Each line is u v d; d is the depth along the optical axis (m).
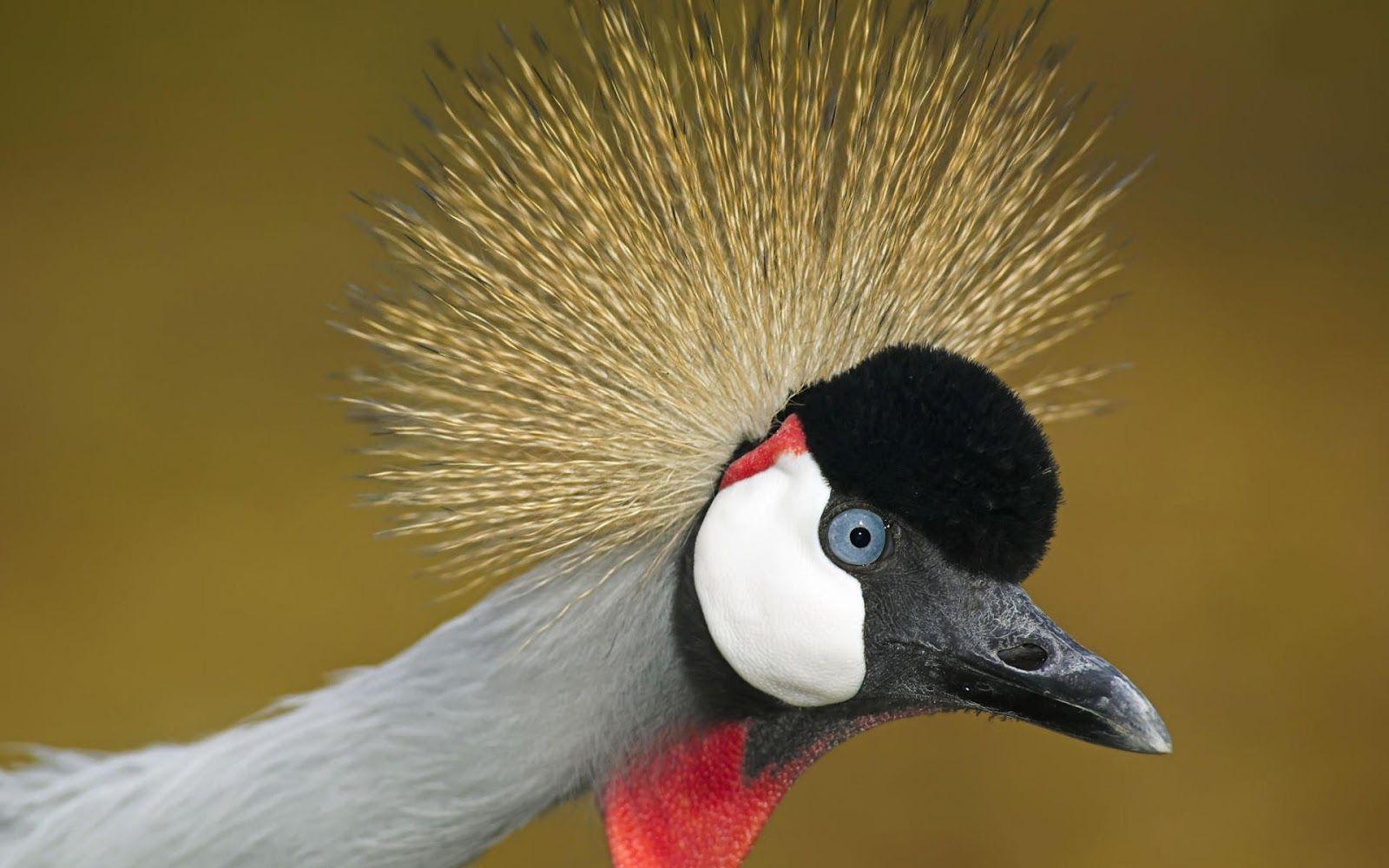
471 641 4.15
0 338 12.33
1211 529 11.29
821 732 4.25
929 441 3.79
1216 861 9.39
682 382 4.08
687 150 4.16
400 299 4.16
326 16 15.41
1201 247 13.80
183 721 9.55
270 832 4.01
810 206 4.22
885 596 3.96
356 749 4.04
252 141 14.32
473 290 4.04
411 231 4.05
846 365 4.20
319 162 14.12
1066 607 10.70
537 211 4.11
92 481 11.25
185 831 4.04
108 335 12.44
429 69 14.71
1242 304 13.24
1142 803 9.74
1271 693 10.30
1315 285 13.48
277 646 10.06
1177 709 10.19
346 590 10.48
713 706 4.17
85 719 9.54
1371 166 14.63
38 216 13.50
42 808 4.34
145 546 10.76
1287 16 15.89
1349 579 10.97
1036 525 3.88
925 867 9.30
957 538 3.88
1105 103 14.90
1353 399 12.38
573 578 4.12
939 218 4.34
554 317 4.06
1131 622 10.62
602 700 4.11
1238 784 9.81
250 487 11.30
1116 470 11.73
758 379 4.12
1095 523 11.29
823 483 3.89
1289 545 11.18
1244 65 15.47
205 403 11.95
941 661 3.99
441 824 4.04
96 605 10.31
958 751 9.99
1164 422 12.12
